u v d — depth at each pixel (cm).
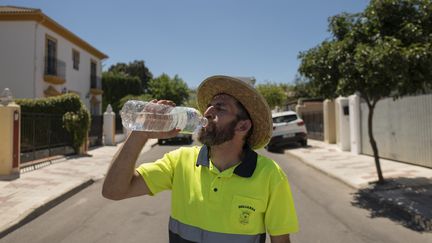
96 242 520
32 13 2159
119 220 632
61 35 2559
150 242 516
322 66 823
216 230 181
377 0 766
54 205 748
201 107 221
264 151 1891
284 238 189
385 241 526
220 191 185
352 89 796
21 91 2219
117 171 182
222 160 195
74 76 2822
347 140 1688
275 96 4725
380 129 1382
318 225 602
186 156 205
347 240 529
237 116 195
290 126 1864
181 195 195
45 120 1374
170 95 5044
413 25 719
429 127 1086
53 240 533
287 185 194
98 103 3384
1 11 2148
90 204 756
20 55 2216
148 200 780
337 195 837
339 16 858
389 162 1262
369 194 813
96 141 2103
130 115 184
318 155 1552
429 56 668
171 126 184
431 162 1082
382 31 773
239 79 192
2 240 538
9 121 1000
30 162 1222
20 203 711
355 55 731
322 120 2280
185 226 188
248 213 182
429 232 566
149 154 1752
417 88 741
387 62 663
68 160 1400
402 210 669
